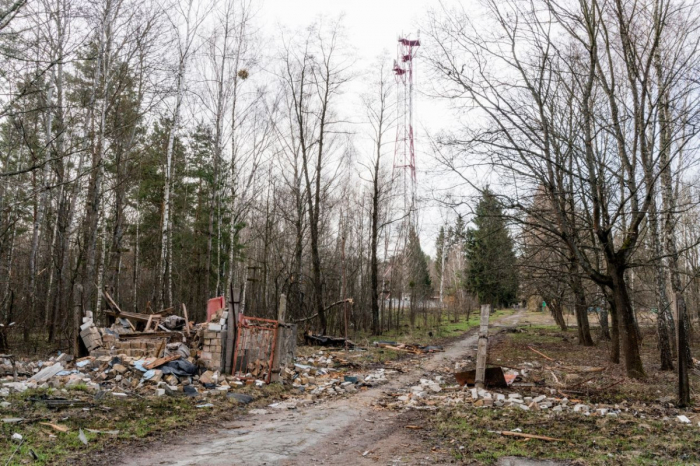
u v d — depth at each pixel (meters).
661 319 15.42
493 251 20.81
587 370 14.87
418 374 15.16
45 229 25.97
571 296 26.69
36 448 6.04
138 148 24.09
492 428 7.93
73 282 18.83
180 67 20.88
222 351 12.02
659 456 6.27
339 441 7.29
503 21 14.12
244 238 44.22
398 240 40.25
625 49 13.05
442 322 45.16
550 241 17.30
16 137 18.02
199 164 31.39
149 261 33.16
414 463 6.19
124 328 14.59
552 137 14.22
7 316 18.75
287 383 12.05
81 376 10.23
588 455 6.36
